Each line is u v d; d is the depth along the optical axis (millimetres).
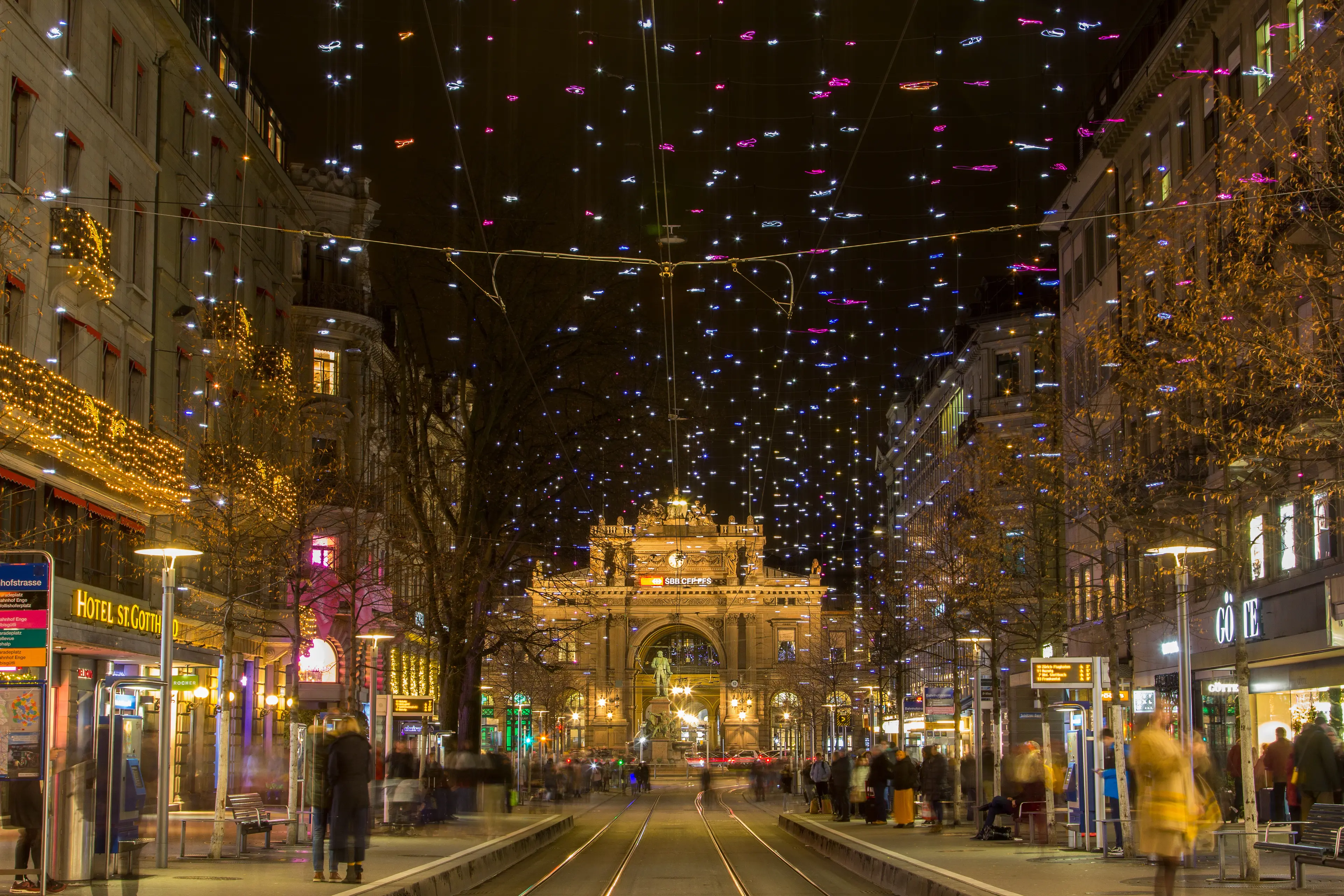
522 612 42844
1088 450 33031
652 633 123062
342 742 17438
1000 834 26344
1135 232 38500
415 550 37188
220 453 32656
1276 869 19141
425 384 37281
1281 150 23828
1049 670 21844
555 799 59562
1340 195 21250
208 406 37562
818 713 88000
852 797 38844
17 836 24531
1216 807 12914
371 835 29000
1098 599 40750
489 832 30359
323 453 45062
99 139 30859
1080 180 45844
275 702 45188
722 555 122188
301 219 49906
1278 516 30297
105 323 31328
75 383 29438
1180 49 35188
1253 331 22219
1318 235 21594
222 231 40469
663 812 53000
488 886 21219
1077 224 47188
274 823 23844
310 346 48781
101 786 15969
